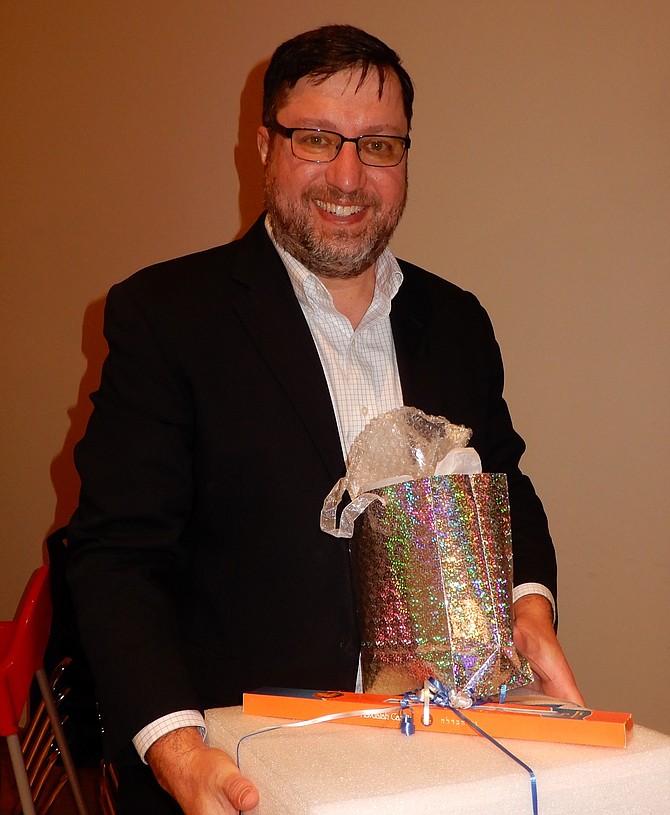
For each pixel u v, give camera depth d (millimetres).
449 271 2926
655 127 2660
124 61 3309
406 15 2926
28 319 3479
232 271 1469
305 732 939
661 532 2705
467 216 2891
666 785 830
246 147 3135
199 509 1383
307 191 1386
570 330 2789
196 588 1375
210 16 3172
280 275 1466
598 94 2717
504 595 979
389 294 1511
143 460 1334
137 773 1325
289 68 1381
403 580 971
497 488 1000
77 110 3383
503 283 2861
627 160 2697
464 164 2887
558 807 792
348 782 785
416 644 961
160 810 1304
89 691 2463
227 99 3154
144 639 1173
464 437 1087
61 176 3426
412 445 1087
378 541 998
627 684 2756
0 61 3471
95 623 1196
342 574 1327
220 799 907
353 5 2988
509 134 2826
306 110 1362
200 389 1372
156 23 3254
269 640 1328
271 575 1337
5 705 1905
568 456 2811
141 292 1437
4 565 3506
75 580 1258
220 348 1396
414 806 757
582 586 2807
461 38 2867
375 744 889
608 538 2770
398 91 1393
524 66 2799
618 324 2734
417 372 1493
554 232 2789
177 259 1525
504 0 2809
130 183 3324
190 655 1357
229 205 3170
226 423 1366
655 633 2721
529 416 2854
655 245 2684
